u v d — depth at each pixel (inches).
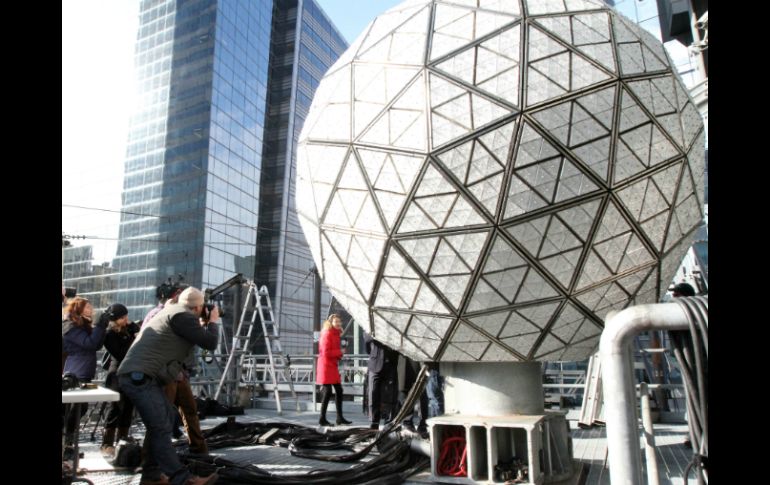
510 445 182.4
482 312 158.9
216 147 1672.0
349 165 164.6
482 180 145.7
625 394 70.0
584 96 145.3
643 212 152.3
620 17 169.3
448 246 152.7
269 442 266.7
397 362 293.3
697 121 171.9
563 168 143.6
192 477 171.3
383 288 168.2
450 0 170.4
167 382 173.8
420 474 188.4
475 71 150.6
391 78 161.0
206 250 1592.0
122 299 1638.8
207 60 1691.7
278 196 2117.4
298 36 2253.9
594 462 211.6
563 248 148.6
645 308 70.5
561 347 169.0
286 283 2069.4
